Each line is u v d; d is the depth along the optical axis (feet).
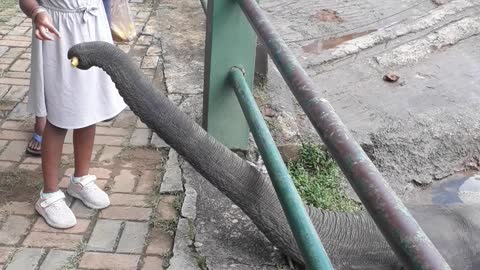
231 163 9.86
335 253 9.45
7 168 11.78
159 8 20.17
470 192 13.64
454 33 18.74
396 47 18.13
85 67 8.91
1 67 15.72
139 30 18.31
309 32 18.97
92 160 12.16
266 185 10.00
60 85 9.76
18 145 12.53
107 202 10.82
